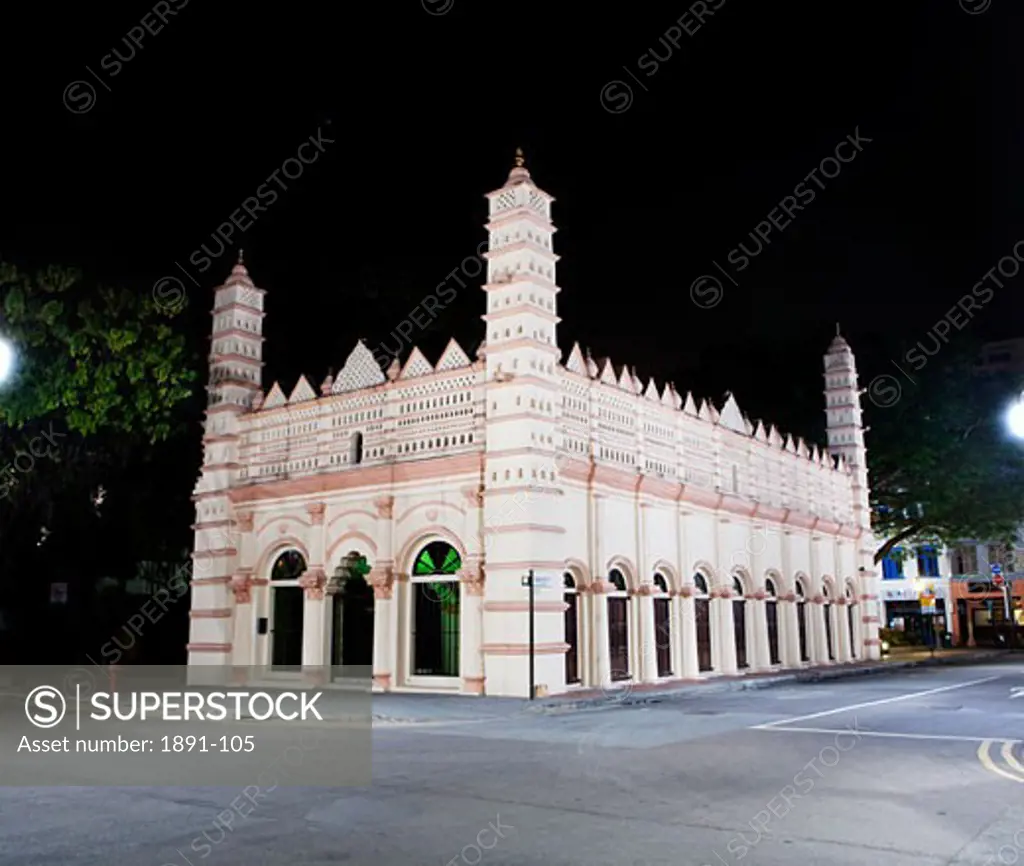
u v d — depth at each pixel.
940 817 8.92
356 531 24.72
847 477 40.34
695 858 7.50
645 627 25.30
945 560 61.09
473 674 22.02
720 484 29.94
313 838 8.24
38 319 19.92
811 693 23.81
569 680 22.91
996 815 9.00
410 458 23.89
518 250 22.88
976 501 43.38
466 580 22.27
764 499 32.84
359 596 25.53
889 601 62.56
